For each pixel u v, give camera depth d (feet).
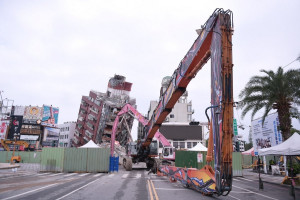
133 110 82.89
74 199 30.58
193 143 193.57
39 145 279.90
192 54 38.40
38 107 291.79
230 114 26.55
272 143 88.69
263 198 35.53
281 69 62.44
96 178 59.67
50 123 301.43
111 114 266.98
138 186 44.73
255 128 103.86
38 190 38.32
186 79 42.98
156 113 62.90
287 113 61.00
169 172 55.52
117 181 52.95
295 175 55.47
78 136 302.66
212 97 29.86
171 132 195.42
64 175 68.54
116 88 294.66
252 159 142.20
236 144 113.80
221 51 27.86
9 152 142.00
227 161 25.91
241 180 64.69
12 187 41.98
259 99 63.72
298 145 42.86
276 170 80.79
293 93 61.46
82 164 79.82
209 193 33.53
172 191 39.04
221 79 27.20
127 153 102.78
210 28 31.27
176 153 89.51
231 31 28.63
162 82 238.07
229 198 34.09
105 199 30.91
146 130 77.41
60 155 80.23
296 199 35.17
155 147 93.15
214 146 28.02
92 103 291.17
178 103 244.22
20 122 276.62
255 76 64.18
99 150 81.51
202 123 197.67
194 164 79.66
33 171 82.38
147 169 94.89
